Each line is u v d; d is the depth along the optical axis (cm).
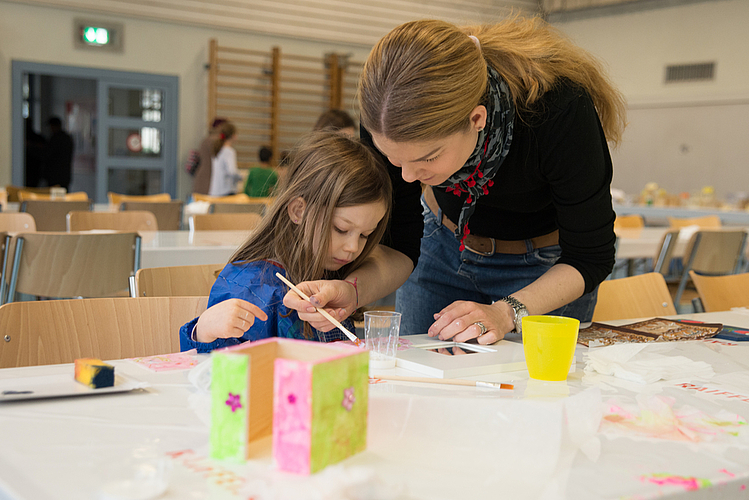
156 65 812
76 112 899
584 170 126
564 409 70
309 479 59
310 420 59
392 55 103
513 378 100
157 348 132
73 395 83
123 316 130
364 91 106
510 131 123
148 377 94
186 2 816
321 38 893
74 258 247
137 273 155
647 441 72
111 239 253
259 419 67
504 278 163
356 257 145
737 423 78
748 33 811
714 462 66
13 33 743
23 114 765
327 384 61
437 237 171
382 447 67
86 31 773
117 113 802
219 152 730
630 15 909
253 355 66
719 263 401
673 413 79
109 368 87
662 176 908
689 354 119
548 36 135
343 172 133
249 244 141
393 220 155
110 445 67
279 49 862
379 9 916
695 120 868
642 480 61
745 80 817
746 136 821
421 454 66
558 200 133
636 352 108
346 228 135
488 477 61
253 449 65
